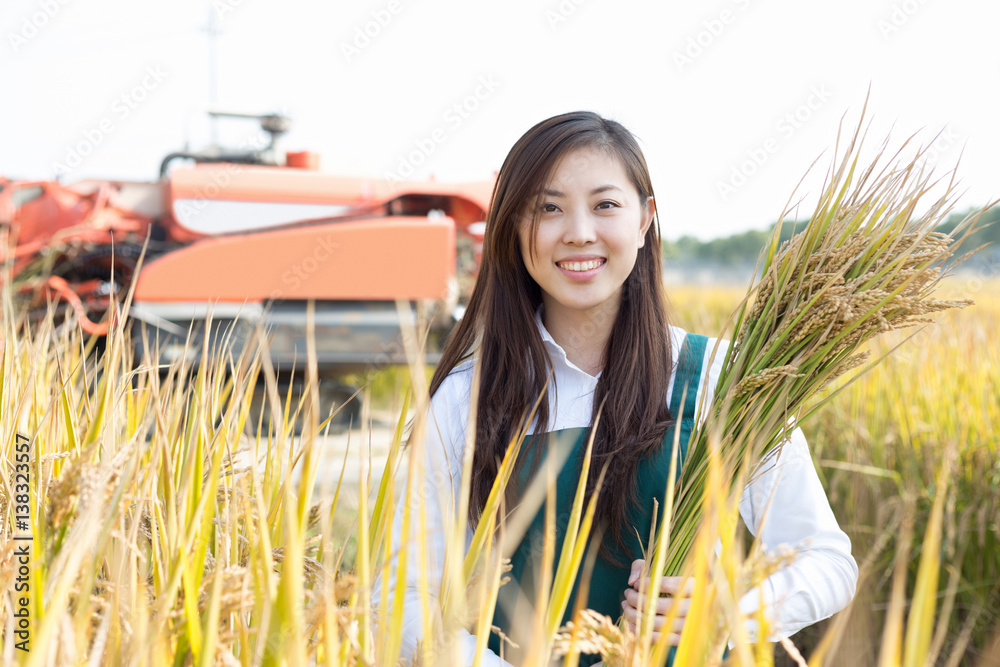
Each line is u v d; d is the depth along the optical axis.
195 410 1.12
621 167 1.42
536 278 1.46
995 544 2.77
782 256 1.42
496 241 1.50
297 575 0.73
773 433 1.33
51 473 1.07
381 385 6.82
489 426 1.42
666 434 1.39
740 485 0.93
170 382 1.22
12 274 5.18
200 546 0.90
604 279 1.41
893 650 0.60
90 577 0.77
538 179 1.40
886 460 3.20
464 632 1.24
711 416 1.31
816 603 1.26
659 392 1.42
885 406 3.37
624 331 1.46
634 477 1.35
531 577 1.35
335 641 0.74
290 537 0.73
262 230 5.97
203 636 0.81
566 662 0.82
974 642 2.55
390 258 5.84
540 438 1.40
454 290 6.18
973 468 2.98
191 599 0.81
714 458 0.77
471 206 6.47
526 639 1.20
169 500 0.93
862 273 1.35
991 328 3.90
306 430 1.14
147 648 0.73
